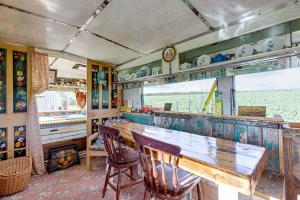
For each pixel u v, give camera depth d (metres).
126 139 1.90
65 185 2.30
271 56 1.62
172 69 2.56
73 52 2.89
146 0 1.45
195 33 2.15
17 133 2.53
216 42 2.09
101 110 3.41
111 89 3.62
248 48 1.77
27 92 2.63
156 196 1.33
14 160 2.37
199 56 2.36
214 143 1.61
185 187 1.33
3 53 2.43
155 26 1.96
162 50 2.74
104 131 1.88
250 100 1.94
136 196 2.02
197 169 1.17
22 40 2.37
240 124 1.80
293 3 1.49
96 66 3.38
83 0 1.43
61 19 1.77
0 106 2.40
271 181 1.40
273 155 1.57
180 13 1.67
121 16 1.72
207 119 2.09
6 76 2.45
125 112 3.55
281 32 1.70
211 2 1.49
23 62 2.59
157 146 1.23
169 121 2.57
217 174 1.06
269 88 1.81
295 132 1.37
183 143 1.61
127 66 3.47
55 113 4.09
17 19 1.75
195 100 2.48
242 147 1.47
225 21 1.84
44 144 3.17
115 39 2.34
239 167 1.04
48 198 1.99
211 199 1.66
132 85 3.48
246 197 1.34
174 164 1.23
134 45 2.58
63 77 4.09
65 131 3.40
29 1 1.44
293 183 1.24
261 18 1.71
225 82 2.11
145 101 3.34
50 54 2.85
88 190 2.17
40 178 2.51
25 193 2.10
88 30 2.05
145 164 1.38
